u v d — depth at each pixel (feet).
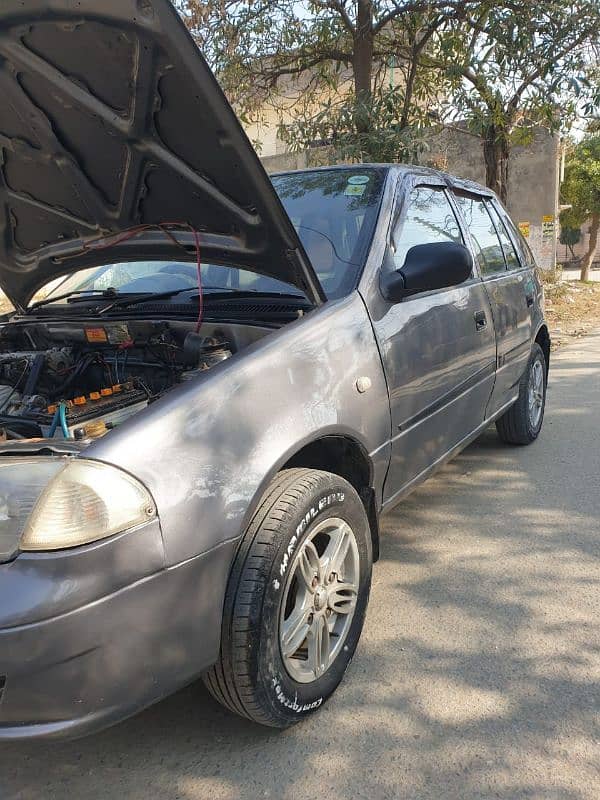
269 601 7.08
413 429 10.37
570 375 26.32
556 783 7.15
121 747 7.84
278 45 31.53
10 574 5.76
